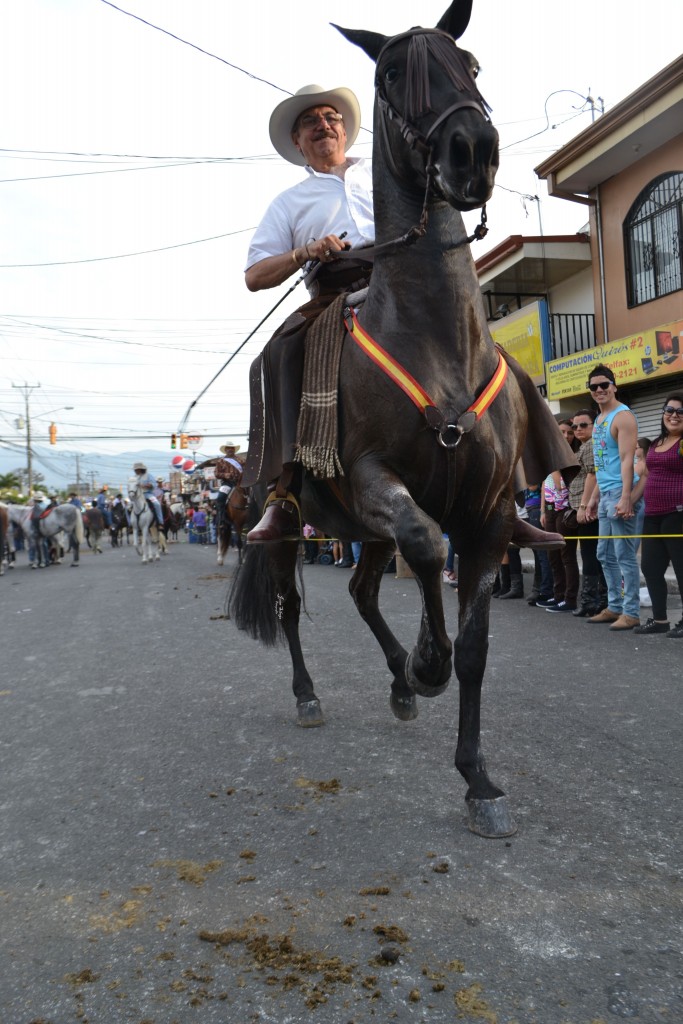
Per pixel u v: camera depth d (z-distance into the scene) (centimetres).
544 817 293
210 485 3067
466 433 275
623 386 1488
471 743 290
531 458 339
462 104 243
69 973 208
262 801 320
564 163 1530
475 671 287
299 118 393
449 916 229
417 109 252
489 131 236
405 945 215
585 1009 187
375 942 217
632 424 629
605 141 1426
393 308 281
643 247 1477
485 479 281
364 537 355
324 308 342
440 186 254
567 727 397
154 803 324
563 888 242
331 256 337
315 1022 185
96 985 202
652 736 379
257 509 438
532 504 800
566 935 217
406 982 199
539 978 199
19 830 303
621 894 238
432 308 275
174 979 204
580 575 877
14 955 217
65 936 226
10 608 1026
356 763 358
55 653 660
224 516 1578
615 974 200
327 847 276
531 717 415
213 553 2158
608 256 1555
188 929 228
